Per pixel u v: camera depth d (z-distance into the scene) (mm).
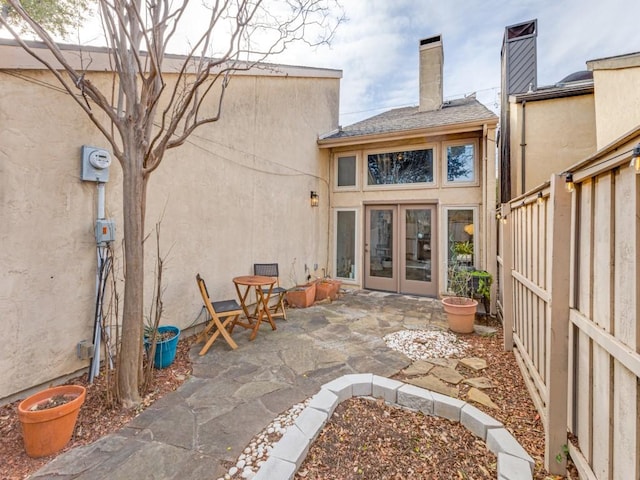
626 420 1386
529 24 5910
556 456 1900
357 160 7719
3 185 2430
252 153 5383
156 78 2629
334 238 8055
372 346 3879
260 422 2348
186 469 1888
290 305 5891
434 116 7309
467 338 4199
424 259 7027
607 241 1545
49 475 1832
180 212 4035
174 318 3967
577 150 5047
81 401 2166
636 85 3256
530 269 2770
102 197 3090
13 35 1941
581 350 1842
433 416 2504
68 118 2840
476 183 6441
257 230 5516
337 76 8266
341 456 2047
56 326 2781
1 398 2447
